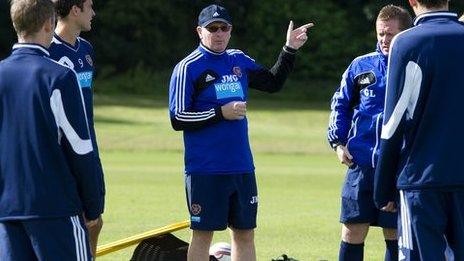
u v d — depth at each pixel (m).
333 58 159.75
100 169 22.59
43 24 17.97
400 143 18.25
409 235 18.33
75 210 17.88
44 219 17.67
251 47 160.88
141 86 145.50
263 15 161.12
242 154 23.34
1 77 17.81
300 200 47.50
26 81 17.69
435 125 18.11
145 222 38.59
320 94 148.88
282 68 24.20
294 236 35.28
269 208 44.09
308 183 56.53
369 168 24.28
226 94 23.31
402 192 18.45
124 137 90.38
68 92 17.53
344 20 161.50
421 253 18.11
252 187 23.58
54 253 17.69
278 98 144.75
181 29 157.75
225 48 23.86
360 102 24.45
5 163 17.81
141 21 155.25
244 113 22.97
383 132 18.27
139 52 155.12
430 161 18.08
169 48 157.00
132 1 154.50
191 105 23.30
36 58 17.83
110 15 154.12
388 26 23.94
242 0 161.62
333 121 24.69
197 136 23.22
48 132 17.61
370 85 24.22
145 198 47.25
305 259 30.20
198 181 23.20
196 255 23.50
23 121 17.67
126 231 36.12
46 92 17.53
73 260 17.81
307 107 130.50
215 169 23.09
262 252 31.50
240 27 162.00
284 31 161.12
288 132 100.12
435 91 18.03
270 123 108.81
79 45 23.11
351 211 24.62
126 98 132.75
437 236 18.12
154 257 25.23
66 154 17.73
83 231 18.02
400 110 18.06
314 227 37.72
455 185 18.08
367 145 24.27
